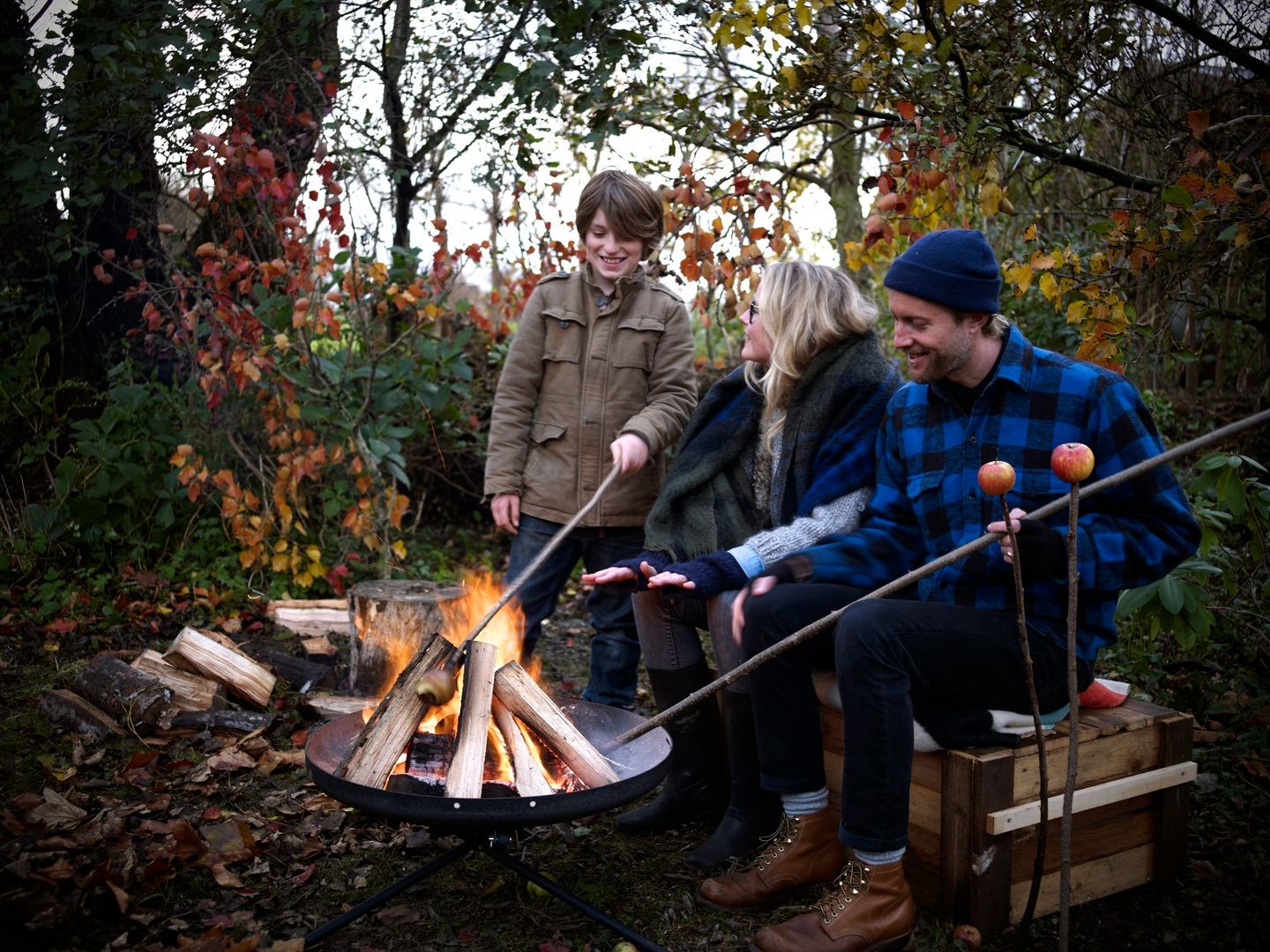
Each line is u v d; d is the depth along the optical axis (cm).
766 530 271
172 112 399
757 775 254
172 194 453
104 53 361
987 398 225
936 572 229
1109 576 207
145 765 289
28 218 436
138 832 252
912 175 312
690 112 360
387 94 477
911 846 230
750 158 359
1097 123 395
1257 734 295
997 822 212
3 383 455
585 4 371
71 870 229
